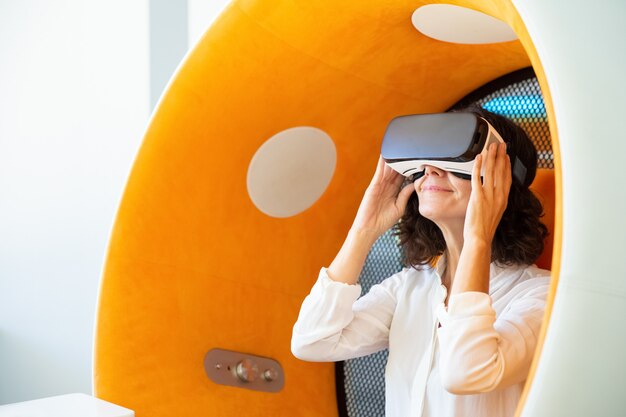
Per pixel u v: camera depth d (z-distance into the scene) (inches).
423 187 49.4
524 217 50.2
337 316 53.9
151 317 55.8
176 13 102.5
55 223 120.6
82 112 115.2
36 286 124.6
